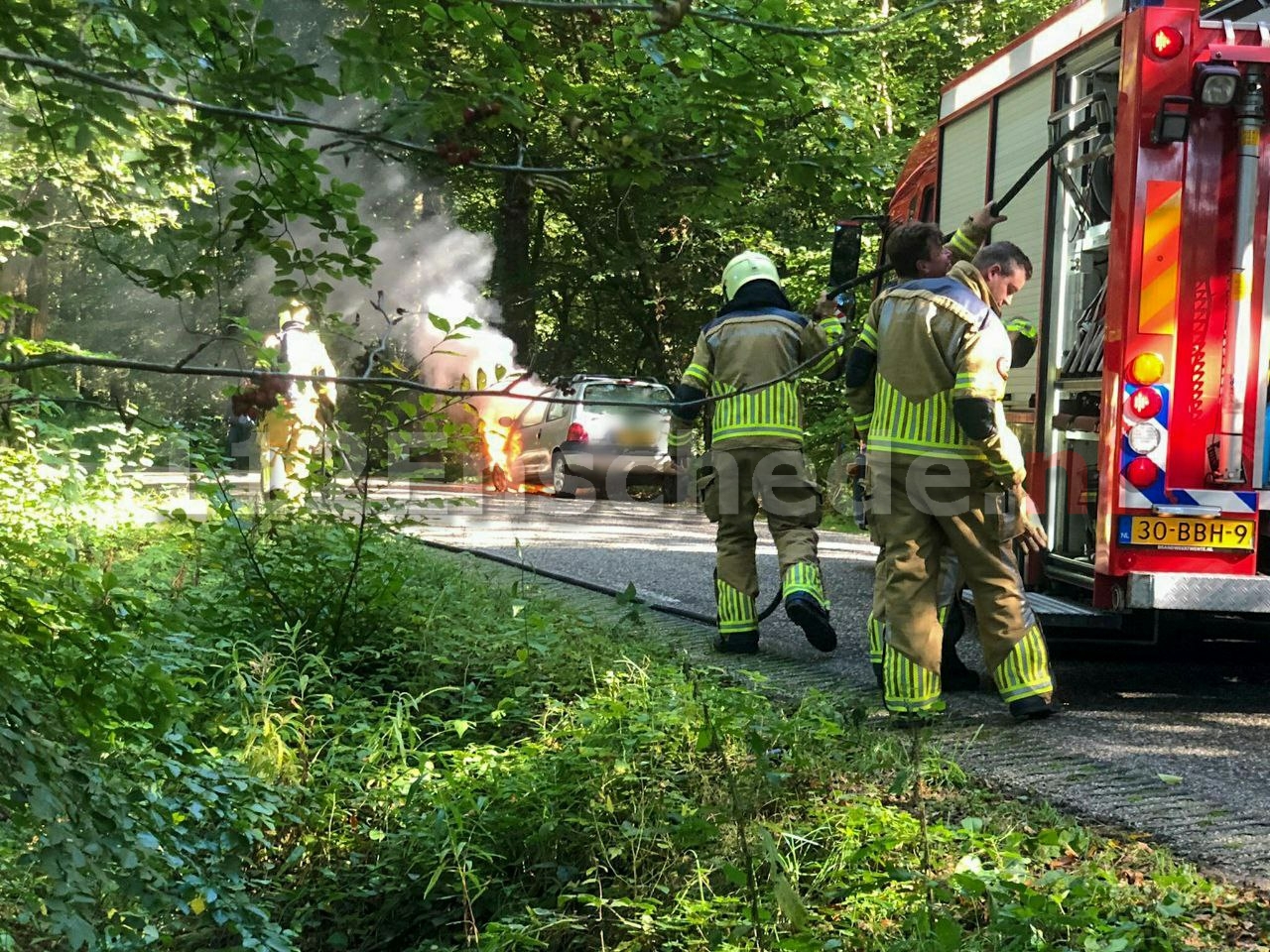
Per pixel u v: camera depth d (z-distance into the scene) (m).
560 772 4.66
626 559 12.01
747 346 7.58
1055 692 6.76
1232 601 6.58
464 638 6.45
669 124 3.25
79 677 3.25
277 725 5.19
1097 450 7.19
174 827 3.62
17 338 3.40
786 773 4.64
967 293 5.86
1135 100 6.59
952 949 3.21
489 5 2.89
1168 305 6.60
